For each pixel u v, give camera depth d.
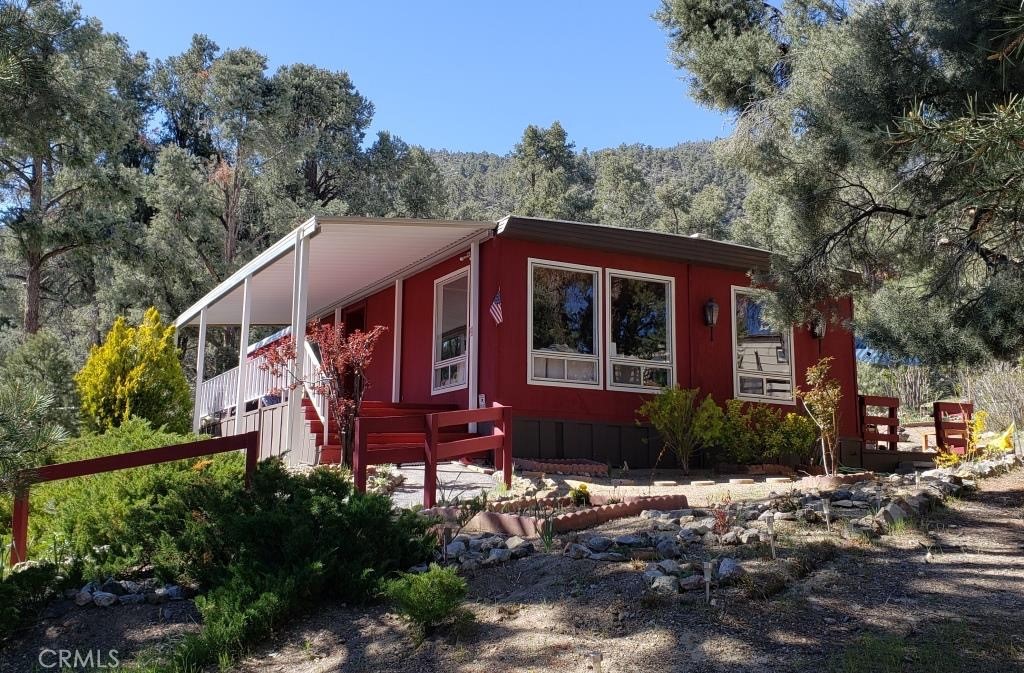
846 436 14.72
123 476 7.18
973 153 4.67
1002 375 15.23
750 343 14.45
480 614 4.68
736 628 4.20
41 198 25.80
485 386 12.53
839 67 8.63
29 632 5.09
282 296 17.47
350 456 10.58
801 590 4.75
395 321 15.63
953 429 14.23
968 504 7.18
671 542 5.57
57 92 8.17
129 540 5.91
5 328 36.62
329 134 50.62
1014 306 7.30
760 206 22.88
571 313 13.00
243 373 14.56
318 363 11.65
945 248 8.44
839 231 9.80
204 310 17.98
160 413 14.87
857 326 9.24
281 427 12.80
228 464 8.23
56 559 6.04
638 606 4.53
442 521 6.29
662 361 13.62
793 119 9.88
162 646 4.66
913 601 4.56
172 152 33.97
